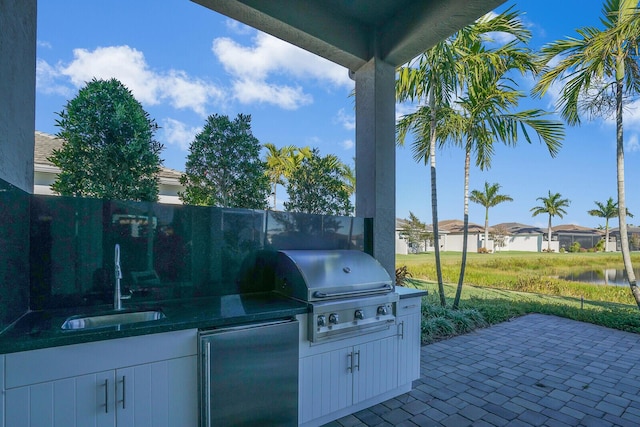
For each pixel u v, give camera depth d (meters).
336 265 2.70
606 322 5.42
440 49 5.19
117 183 2.53
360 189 3.57
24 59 1.92
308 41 3.12
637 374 3.49
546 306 6.50
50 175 3.90
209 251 2.64
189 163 3.12
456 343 4.54
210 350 1.88
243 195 3.21
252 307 2.27
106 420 1.63
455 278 10.53
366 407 2.76
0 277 1.57
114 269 2.24
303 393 2.31
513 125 6.04
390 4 3.09
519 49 5.58
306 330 2.34
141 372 1.73
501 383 3.27
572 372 3.55
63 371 1.54
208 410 1.86
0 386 1.41
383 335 2.80
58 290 2.09
